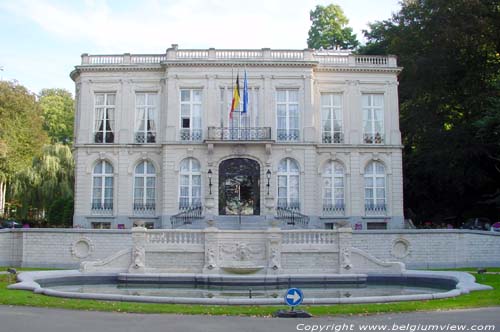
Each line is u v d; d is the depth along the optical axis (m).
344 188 39.81
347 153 39.97
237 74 38.31
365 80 40.75
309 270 23.44
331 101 40.78
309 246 23.56
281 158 38.81
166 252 23.42
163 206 38.12
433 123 43.28
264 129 38.75
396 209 39.69
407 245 30.22
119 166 39.53
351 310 14.12
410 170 46.94
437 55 41.84
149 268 23.28
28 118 48.44
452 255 30.44
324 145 39.78
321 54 41.31
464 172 42.16
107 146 39.66
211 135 38.59
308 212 38.25
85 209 39.31
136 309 14.12
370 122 40.75
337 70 40.62
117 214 39.09
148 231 23.48
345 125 40.41
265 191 38.25
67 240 29.80
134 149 39.62
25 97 47.66
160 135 40.06
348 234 23.61
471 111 42.12
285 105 39.72
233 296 18.80
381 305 15.05
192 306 14.82
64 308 14.32
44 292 16.92
